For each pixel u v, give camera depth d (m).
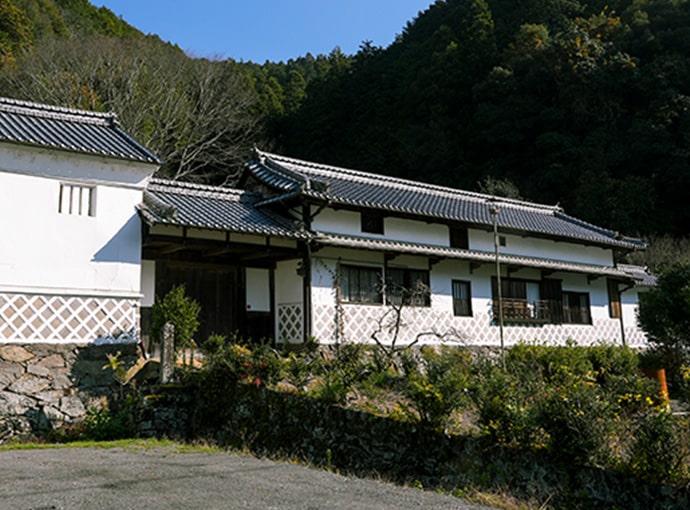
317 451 8.75
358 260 15.11
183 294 12.27
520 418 7.17
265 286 14.69
